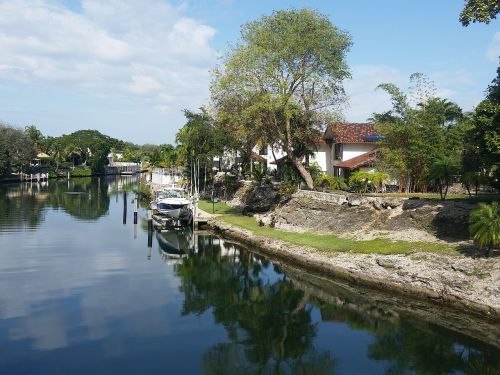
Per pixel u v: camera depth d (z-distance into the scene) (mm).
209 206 58344
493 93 26578
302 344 19953
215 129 61938
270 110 40469
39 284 27297
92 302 24438
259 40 40938
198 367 17344
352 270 27484
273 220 42656
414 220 30359
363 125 58156
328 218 36844
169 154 102938
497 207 23688
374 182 41062
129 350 18656
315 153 60875
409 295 24047
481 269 22734
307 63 41531
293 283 29406
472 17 21891
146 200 76688
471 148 36219
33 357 17703
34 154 115188
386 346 19609
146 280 29500
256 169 58906
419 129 37656
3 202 69500
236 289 28359
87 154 152125
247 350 19156
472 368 17500
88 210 64000
